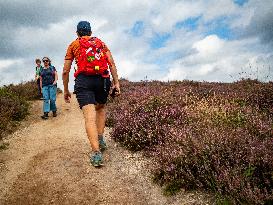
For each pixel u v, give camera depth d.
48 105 10.83
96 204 4.82
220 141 5.19
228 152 5.00
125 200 4.87
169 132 6.31
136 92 10.59
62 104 13.54
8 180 5.72
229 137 5.31
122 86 14.03
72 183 5.38
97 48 5.63
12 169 6.13
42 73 10.95
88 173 5.65
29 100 13.80
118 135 7.02
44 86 10.95
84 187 5.25
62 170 5.81
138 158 6.12
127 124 7.04
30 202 5.01
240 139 5.24
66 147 6.98
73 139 7.61
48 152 6.76
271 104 7.95
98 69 5.55
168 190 4.94
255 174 4.55
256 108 7.48
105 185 5.28
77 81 5.63
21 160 6.53
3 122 9.01
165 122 6.97
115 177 5.50
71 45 5.68
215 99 8.88
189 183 4.89
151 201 4.79
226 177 4.46
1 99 10.68
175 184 4.97
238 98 8.84
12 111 10.14
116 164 5.95
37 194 5.19
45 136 8.24
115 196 4.98
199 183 4.76
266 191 4.04
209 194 4.66
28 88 14.73
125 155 6.32
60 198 5.02
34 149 7.15
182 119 6.98
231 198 4.25
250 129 5.90
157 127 6.62
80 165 5.95
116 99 10.77
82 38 5.67
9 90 13.55
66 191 5.18
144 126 6.80
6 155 6.85
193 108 7.95
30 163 6.30
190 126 6.32
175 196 4.80
